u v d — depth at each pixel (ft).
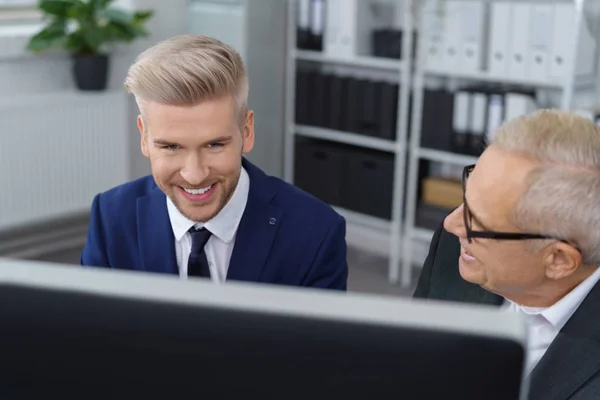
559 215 3.16
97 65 13.89
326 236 4.48
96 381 1.45
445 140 12.61
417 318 1.35
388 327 1.35
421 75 12.56
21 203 13.34
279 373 1.39
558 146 3.17
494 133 3.48
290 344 1.37
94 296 1.41
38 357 1.45
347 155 14.07
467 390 1.36
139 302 1.40
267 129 15.25
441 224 4.69
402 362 1.36
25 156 13.21
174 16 15.42
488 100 11.96
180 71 3.41
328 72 14.94
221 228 4.29
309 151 14.69
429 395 1.37
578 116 3.35
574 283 3.55
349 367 1.37
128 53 14.97
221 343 1.39
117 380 1.45
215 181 3.71
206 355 1.40
